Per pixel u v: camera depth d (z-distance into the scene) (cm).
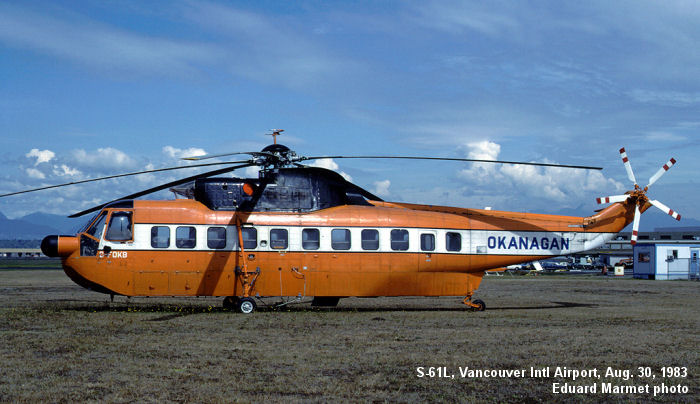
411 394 879
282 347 1246
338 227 2066
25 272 6662
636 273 5728
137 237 1964
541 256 2283
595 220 2348
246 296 1967
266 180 2058
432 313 1992
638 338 1404
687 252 5478
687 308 2259
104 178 1831
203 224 1991
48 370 998
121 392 862
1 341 1280
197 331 1476
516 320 1778
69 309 1984
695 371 1042
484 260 2202
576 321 1762
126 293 1962
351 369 1035
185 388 891
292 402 823
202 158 1761
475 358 1139
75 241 1952
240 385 914
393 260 2097
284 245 2025
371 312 2009
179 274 1975
